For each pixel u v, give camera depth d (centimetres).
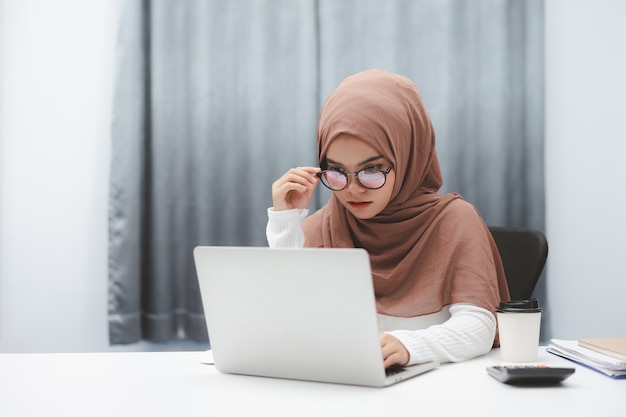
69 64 269
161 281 257
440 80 258
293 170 164
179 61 260
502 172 257
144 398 96
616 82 271
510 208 261
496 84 257
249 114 260
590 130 271
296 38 259
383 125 149
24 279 267
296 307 102
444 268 147
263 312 105
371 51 259
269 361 108
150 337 259
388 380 102
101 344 268
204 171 259
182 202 260
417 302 147
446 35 258
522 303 120
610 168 271
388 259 159
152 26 258
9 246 267
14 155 268
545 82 270
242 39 260
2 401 94
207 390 100
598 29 270
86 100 269
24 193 268
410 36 260
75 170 269
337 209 169
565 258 271
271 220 163
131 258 254
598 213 271
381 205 151
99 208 269
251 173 260
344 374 102
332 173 148
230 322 109
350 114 148
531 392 97
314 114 258
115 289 255
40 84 268
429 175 171
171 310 260
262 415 86
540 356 126
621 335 271
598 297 271
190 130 261
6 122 267
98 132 269
